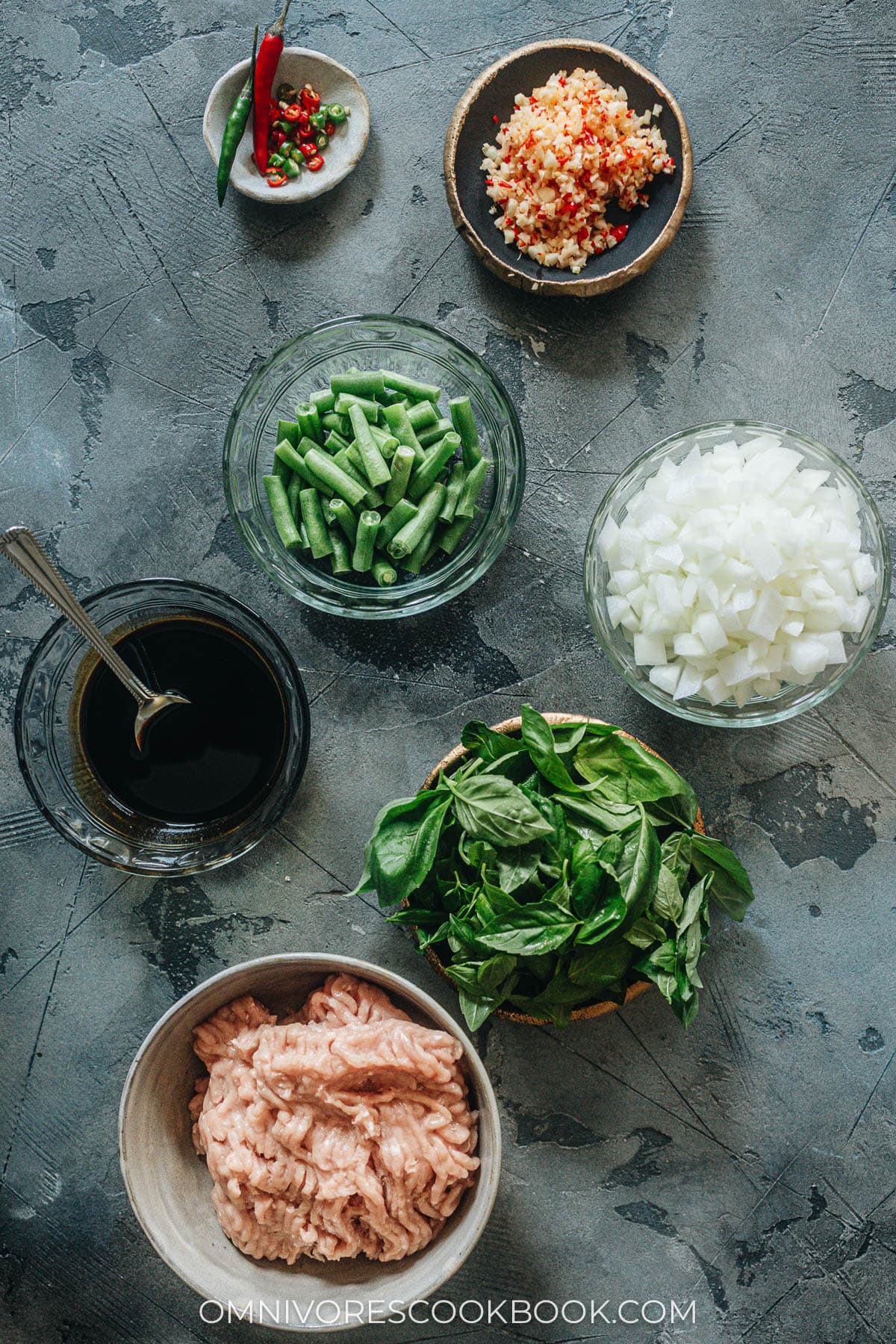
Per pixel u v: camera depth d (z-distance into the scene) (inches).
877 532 25.9
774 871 27.2
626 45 27.1
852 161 27.1
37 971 27.4
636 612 26.2
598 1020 27.1
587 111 25.9
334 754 27.3
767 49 27.1
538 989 25.5
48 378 27.5
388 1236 24.6
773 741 27.2
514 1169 27.1
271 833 27.3
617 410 27.3
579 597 27.2
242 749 26.6
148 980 27.3
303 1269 25.5
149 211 27.4
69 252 27.4
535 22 27.1
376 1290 24.9
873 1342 26.9
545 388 27.3
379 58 27.2
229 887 27.3
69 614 24.5
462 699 27.3
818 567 25.4
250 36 27.2
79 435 27.5
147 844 26.8
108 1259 27.3
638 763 25.0
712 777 27.2
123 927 27.3
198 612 26.5
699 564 25.3
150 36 27.2
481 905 24.4
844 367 27.2
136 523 27.5
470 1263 27.1
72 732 26.9
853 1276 26.9
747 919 27.2
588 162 25.9
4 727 27.4
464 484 26.4
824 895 27.1
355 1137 24.8
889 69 27.0
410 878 24.5
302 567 26.9
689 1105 27.1
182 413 27.4
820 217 27.2
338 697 27.3
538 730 24.6
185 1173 25.8
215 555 27.4
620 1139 27.1
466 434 26.2
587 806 24.8
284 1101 24.9
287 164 26.9
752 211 27.2
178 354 27.4
